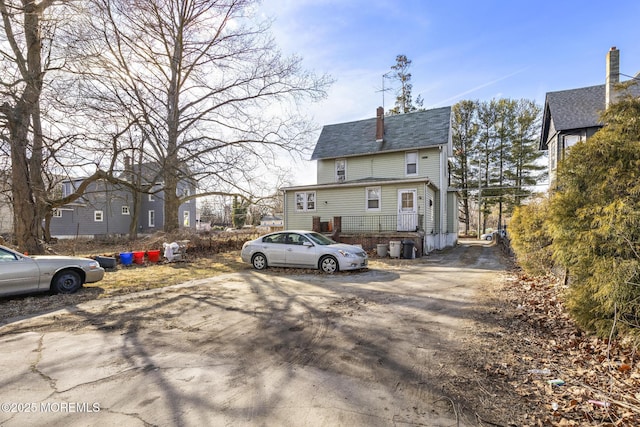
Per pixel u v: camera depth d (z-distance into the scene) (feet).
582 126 53.93
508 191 125.29
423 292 24.95
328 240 38.06
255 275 33.37
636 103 15.14
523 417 8.87
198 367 11.87
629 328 13.07
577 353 13.38
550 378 11.16
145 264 41.91
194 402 9.45
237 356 12.93
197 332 15.88
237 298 23.06
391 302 21.79
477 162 131.54
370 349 13.65
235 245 62.18
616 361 12.51
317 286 27.43
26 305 20.90
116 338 14.99
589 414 9.05
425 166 68.80
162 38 54.39
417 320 17.75
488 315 18.69
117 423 8.38
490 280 30.50
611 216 13.52
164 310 19.92
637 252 12.73
